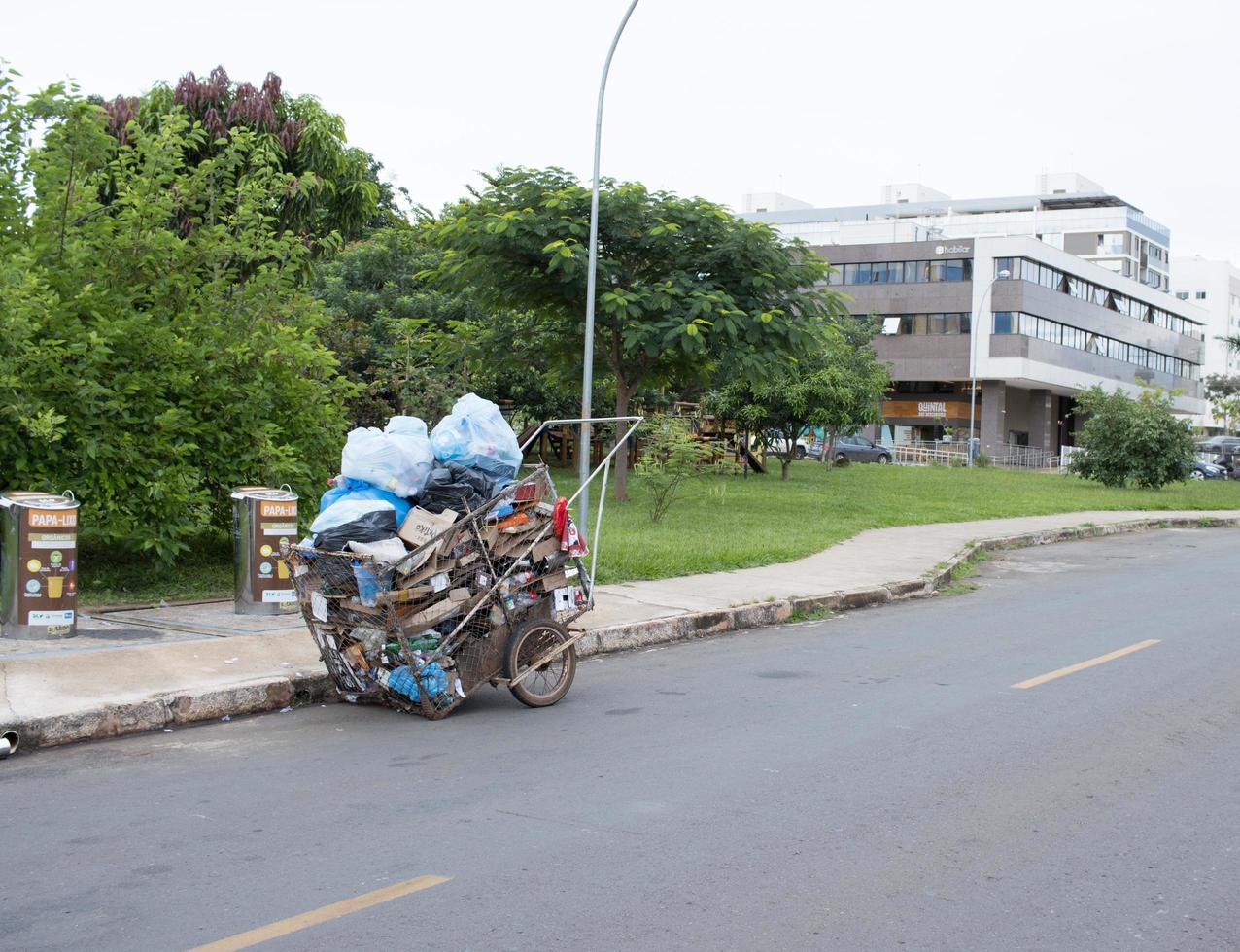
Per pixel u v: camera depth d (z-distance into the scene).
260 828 5.35
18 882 4.66
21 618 8.80
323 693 8.25
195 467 11.91
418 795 5.88
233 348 12.14
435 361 25.33
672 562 14.43
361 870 4.79
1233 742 6.90
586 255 19.83
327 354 13.51
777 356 21.75
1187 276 130.75
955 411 72.38
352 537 7.45
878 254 72.25
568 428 36.97
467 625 7.68
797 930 4.20
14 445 10.62
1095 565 17.48
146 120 17.30
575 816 5.51
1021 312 68.50
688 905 4.42
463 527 7.45
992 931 4.21
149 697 7.43
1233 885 4.68
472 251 21.12
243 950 4.02
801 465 45.78
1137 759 6.53
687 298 20.50
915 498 28.89
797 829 5.32
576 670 9.39
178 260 12.50
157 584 11.78
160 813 5.58
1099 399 36.97
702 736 7.09
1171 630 11.11
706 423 37.81
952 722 7.42
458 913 4.34
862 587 13.53
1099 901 4.49
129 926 4.22
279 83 18.34
